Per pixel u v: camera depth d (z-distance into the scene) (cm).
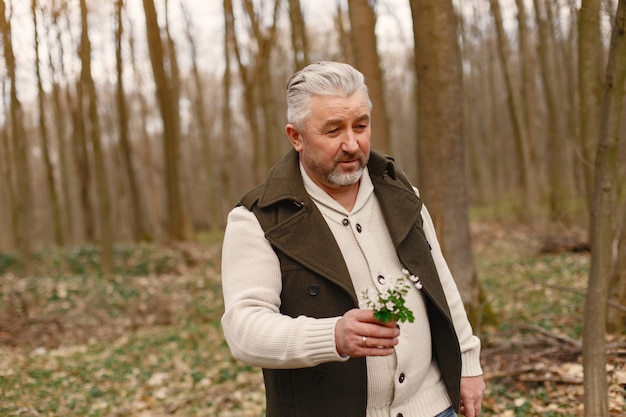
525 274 859
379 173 179
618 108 219
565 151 1503
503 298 718
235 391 480
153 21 1292
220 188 2816
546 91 1310
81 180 1557
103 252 1081
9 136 1612
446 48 486
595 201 226
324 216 168
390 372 166
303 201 165
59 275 1105
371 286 165
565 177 1509
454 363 178
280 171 172
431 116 501
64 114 1856
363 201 173
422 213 195
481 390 188
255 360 146
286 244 159
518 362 435
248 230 163
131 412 445
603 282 228
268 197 165
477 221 1691
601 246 226
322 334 139
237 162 2622
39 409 438
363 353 136
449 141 503
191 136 2731
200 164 2900
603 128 221
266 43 1175
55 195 1555
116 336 748
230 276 162
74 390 498
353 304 159
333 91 156
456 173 513
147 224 2470
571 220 1178
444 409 180
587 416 233
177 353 627
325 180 163
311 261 158
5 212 2028
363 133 161
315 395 159
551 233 1113
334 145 157
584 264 866
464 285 539
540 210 1421
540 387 396
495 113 1964
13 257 1185
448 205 517
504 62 1334
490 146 2311
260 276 158
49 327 751
